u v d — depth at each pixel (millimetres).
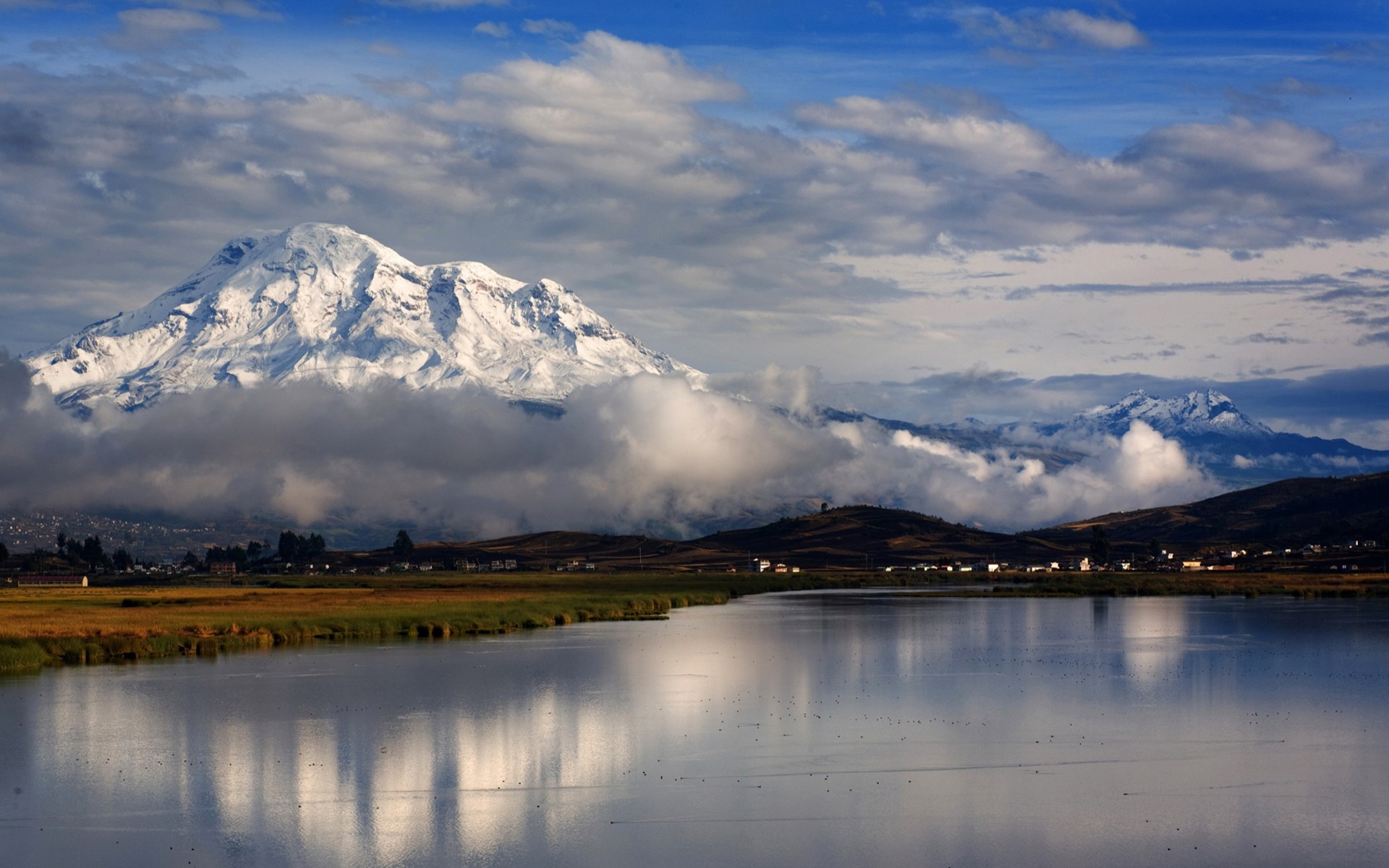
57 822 51250
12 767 60875
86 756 63500
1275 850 46781
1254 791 55344
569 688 87375
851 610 189375
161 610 160250
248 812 52688
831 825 50188
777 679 91688
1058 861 45719
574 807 53188
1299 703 78500
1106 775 58312
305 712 76562
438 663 104625
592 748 64938
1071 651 112062
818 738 67250
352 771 59812
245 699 82125
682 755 63000
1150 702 79000
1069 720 72312
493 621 144875
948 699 81000
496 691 85875
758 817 51375
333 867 45344
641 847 47406
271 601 191125
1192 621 150250
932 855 46375
